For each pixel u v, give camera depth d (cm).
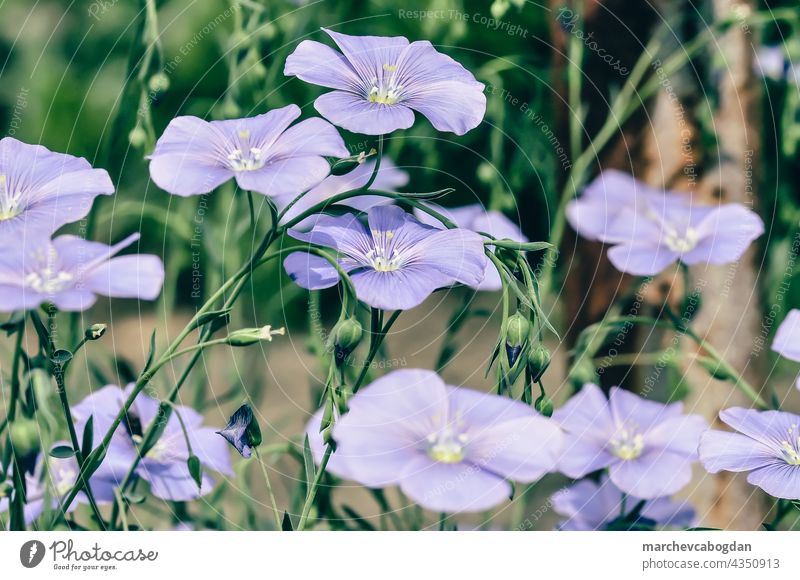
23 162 29
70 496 29
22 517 30
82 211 29
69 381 33
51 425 28
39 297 28
